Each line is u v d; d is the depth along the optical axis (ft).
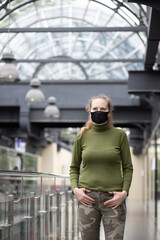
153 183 56.03
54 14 59.57
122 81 63.98
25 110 65.41
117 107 66.33
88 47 68.95
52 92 65.77
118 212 13.02
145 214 63.10
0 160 89.45
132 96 64.03
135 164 116.88
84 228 13.19
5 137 94.63
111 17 58.08
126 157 13.43
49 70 74.90
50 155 133.49
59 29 46.14
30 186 21.66
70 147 168.66
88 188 13.17
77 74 76.54
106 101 13.57
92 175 13.23
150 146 67.10
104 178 13.14
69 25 63.52
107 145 13.30
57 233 25.43
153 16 27.14
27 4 52.37
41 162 133.49
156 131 52.16
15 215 16.53
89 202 13.06
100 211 13.21
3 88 65.31
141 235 36.70
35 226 19.74
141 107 65.57
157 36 32.12
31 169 119.75
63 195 27.86
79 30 45.85
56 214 25.18
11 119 67.87
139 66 69.67
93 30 45.52
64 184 28.53
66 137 155.12
